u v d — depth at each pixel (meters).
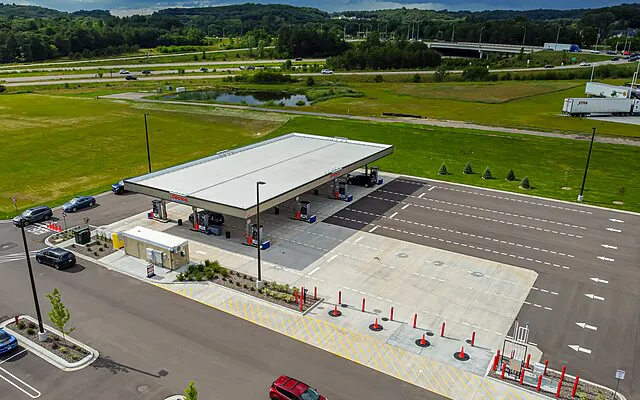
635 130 90.19
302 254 42.69
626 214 53.12
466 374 27.67
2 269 39.56
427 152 79.31
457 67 198.88
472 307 34.72
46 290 36.38
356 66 199.62
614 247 44.97
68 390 26.16
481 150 79.56
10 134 89.31
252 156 59.25
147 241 40.50
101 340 30.48
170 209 53.47
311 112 110.38
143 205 54.88
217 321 32.56
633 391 26.48
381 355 29.22
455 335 31.36
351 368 28.03
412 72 186.00
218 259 41.59
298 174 51.41
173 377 27.16
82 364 28.22
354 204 55.53
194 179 49.78
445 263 41.44
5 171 68.19
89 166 71.00
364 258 42.12
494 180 65.19
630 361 28.98
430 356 29.20
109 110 113.44
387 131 91.44
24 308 33.97
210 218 47.84
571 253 43.66
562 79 160.00
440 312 34.00
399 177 66.44
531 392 26.31
